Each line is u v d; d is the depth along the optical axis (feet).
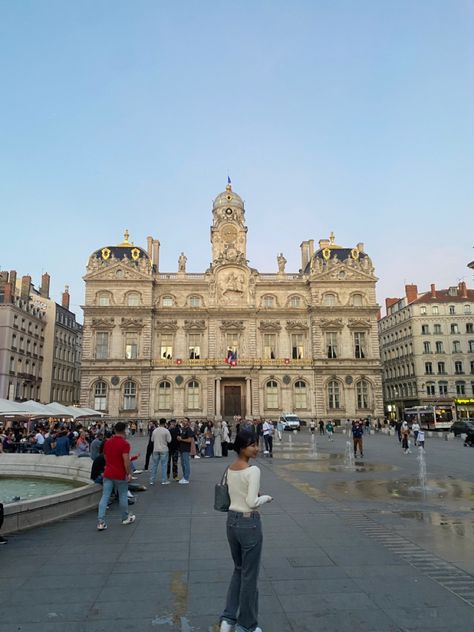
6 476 76.95
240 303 265.95
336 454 124.26
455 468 89.30
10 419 171.83
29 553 36.11
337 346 262.67
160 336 261.24
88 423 239.09
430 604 26.18
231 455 128.06
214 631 23.29
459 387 317.42
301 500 57.57
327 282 266.77
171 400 252.01
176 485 71.00
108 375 250.98
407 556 34.73
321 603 26.35
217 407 249.34
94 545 38.29
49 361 309.01
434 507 53.11
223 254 269.64
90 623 24.14
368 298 267.39
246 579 22.18
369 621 24.17
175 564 33.42
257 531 22.61
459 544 37.91
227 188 286.25
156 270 289.53
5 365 254.27
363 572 31.30
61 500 48.19
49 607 26.08
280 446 155.22
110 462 44.83
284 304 269.85
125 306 255.50
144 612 25.41
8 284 262.26
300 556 34.81
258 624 23.86
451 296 332.19
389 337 369.50
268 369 257.34
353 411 255.70
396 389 355.77
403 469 89.04
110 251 266.98
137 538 40.47
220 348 260.01
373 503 55.62
